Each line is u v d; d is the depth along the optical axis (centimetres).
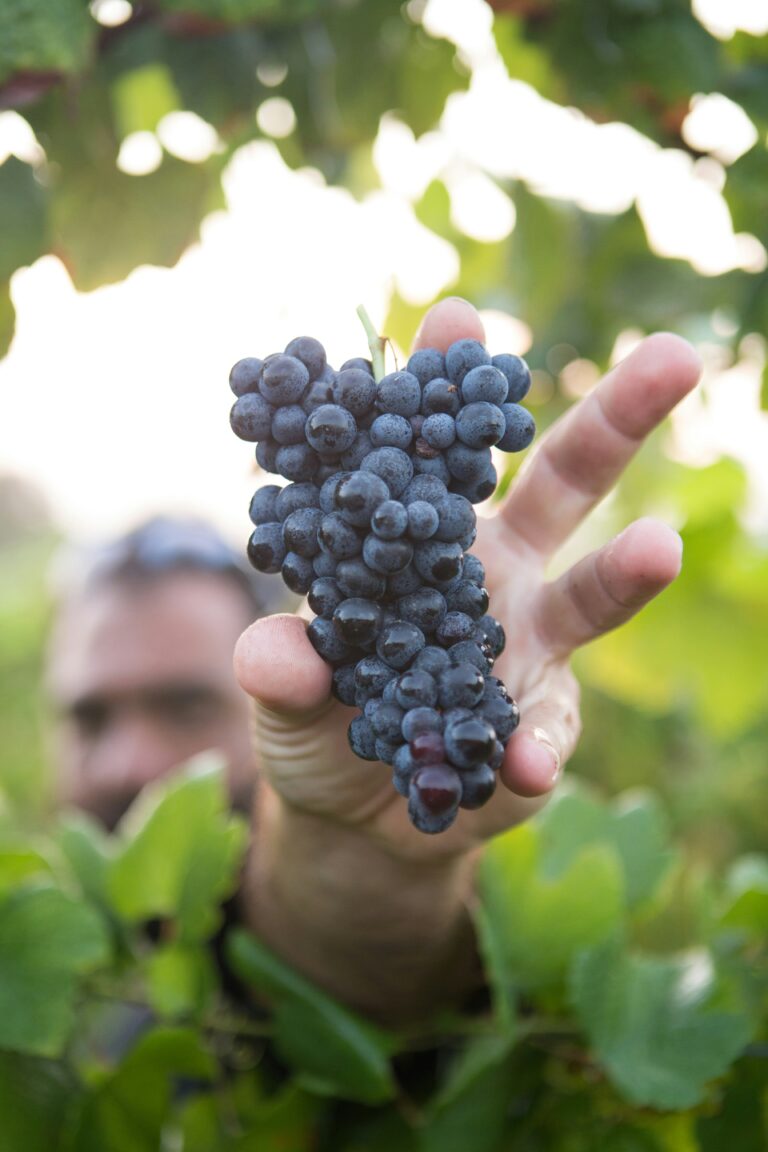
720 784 187
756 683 92
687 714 180
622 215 79
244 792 97
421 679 40
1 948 57
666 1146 59
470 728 39
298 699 44
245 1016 65
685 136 70
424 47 73
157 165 68
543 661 51
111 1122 58
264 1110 59
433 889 56
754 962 63
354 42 71
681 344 52
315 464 43
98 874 65
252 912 63
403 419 42
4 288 62
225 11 60
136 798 118
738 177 70
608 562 48
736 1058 58
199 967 61
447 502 41
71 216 66
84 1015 67
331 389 42
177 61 66
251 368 43
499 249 88
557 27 68
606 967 56
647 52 66
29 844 61
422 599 41
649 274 80
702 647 92
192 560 124
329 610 42
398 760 40
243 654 44
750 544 88
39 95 58
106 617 122
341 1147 61
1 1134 56
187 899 61
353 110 73
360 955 59
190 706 120
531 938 59
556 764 42
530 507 54
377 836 53
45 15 55
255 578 137
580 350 87
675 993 58
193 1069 59
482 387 42
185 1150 60
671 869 66
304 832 55
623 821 66
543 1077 60
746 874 70
